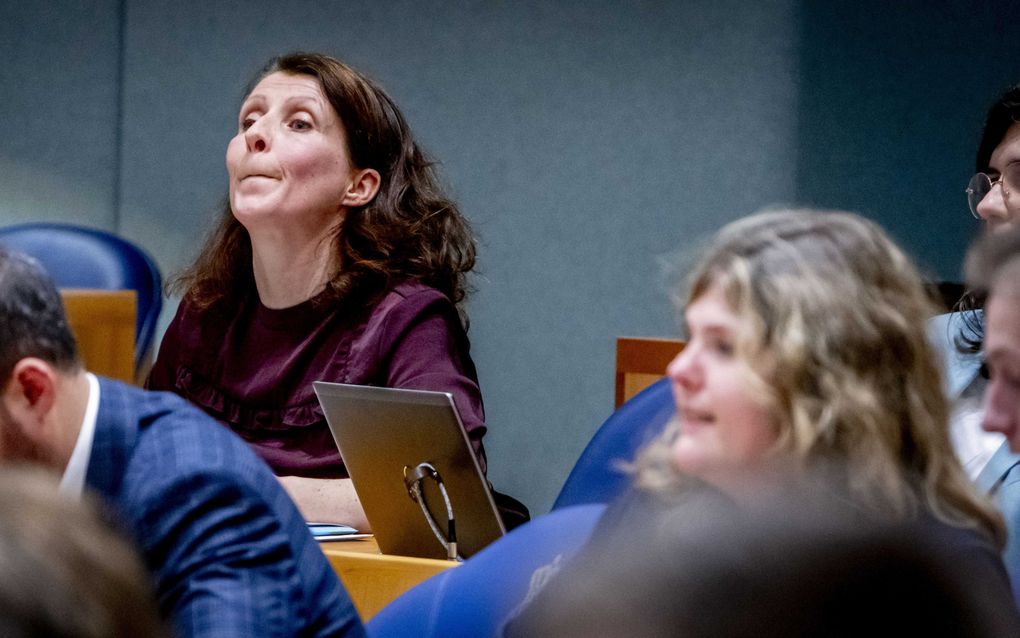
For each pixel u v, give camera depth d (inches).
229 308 321.1
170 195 548.7
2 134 557.6
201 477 154.1
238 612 146.6
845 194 494.0
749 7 500.7
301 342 308.5
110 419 159.0
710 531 51.9
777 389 122.1
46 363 153.7
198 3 544.4
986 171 268.4
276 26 539.5
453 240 328.2
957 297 247.4
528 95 521.0
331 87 316.2
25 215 557.6
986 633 51.4
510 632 148.6
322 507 285.7
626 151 513.0
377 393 233.6
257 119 316.2
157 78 548.4
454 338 311.1
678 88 507.8
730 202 503.8
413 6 528.7
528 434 525.7
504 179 523.8
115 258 400.2
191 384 318.0
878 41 490.0
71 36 553.3
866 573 50.6
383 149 319.9
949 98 484.4
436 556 240.5
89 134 553.6
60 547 58.9
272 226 308.2
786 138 498.3
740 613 49.6
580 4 515.8
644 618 49.3
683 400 126.0
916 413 125.0
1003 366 121.0
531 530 161.2
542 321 522.6
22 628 56.2
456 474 230.8
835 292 124.3
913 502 120.5
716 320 125.3
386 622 166.6
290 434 302.0
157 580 151.0
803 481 88.1
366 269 309.6
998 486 183.6
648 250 511.8
